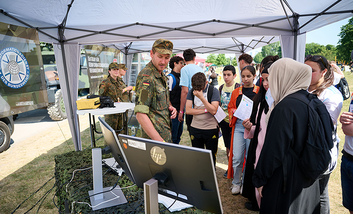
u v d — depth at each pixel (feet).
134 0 10.44
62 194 5.04
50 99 21.31
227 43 23.67
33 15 10.21
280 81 4.29
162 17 12.28
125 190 4.43
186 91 9.32
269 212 4.18
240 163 8.34
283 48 12.61
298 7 10.98
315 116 3.79
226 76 9.79
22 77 9.96
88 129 19.85
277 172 4.05
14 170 11.93
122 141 3.35
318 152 3.74
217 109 7.97
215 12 11.78
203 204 2.96
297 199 4.04
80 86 25.99
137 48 25.81
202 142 8.81
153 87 5.38
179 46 24.35
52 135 18.19
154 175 3.06
